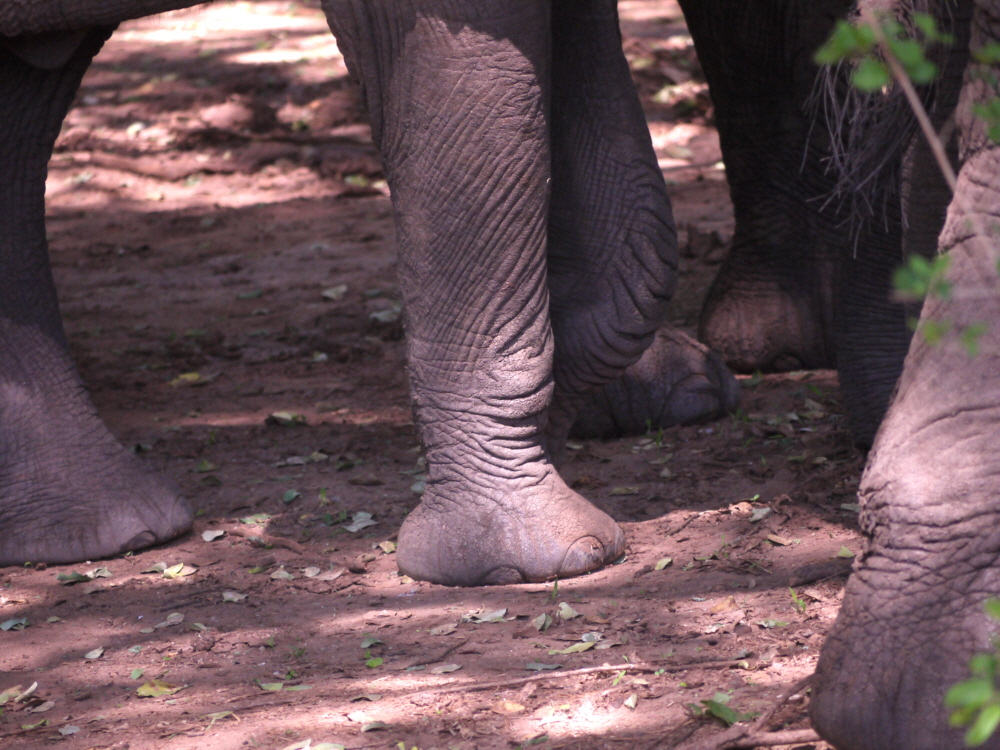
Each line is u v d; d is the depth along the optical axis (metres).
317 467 10.48
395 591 7.72
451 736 5.70
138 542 8.66
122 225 21.88
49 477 8.69
